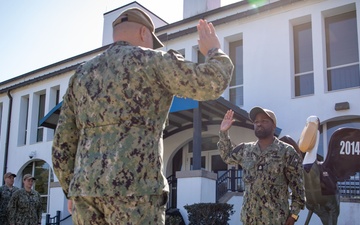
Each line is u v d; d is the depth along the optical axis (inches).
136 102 83.3
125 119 82.5
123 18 93.4
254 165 170.7
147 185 80.2
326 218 242.5
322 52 496.4
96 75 87.2
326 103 481.7
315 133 247.4
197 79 82.4
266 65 537.0
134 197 78.6
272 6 538.3
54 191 576.4
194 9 683.4
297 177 168.2
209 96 84.3
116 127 82.4
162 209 83.4
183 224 426.9
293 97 510.3
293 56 530.6
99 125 84.1
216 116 530.9
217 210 399.5
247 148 178.2
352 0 486.9
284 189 169.2
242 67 580.1
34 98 831.7
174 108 430.6
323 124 487.5
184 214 430.0
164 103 87.3
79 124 89.0
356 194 417.4
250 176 170.7
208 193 436.1
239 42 592.7
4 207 356.5
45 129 780.0
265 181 167.3
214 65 84.7
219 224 397.1
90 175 80.8
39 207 348.2
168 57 84.4
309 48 528.7
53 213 567.5
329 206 241.1
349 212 402.6
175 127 590.2
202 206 396.5
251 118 177.2
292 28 539.8
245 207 170.7
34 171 801.6
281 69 523.8
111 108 83.1
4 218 354.6
